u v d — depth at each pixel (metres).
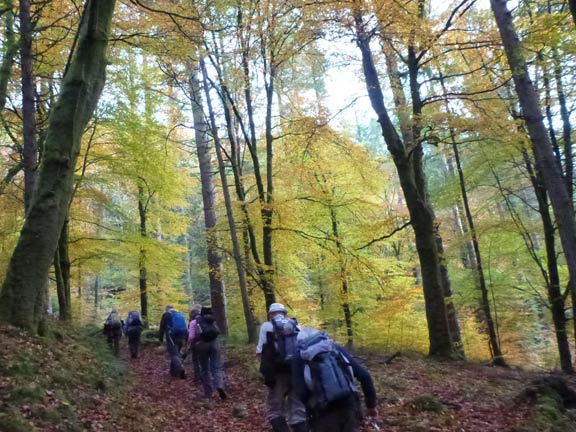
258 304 17.36
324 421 3.77
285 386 5.30
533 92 7.55
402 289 15.45
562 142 12.70
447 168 26.19
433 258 11.84
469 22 12.54
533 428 5.66
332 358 3.93
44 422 4.82
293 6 10.88
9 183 13.84
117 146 15.05
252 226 15.52
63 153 7.67
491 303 17.34
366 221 16.41
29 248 7.26
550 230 13.44
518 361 19.16
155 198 20.23
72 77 7.93
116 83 13.84
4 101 9.91
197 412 7.30
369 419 6.03
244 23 12.12
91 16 8.20
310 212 16.38
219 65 13.80
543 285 16.00
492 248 16.45
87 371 7.00
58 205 7.58
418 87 12.30
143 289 21.16
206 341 8.18
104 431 5.26
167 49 10.38
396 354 10.88
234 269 19.31
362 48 11.95
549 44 9.47
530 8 11.32
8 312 6.93
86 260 17.00
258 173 14.30
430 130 11.77
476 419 6.24
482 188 17.19
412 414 6.35
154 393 8.28
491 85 12.38
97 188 16.28
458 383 8.34
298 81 16.81
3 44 10.60
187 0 10.11
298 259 18.30
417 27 9.98
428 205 13.70
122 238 16.17
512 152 13.37
